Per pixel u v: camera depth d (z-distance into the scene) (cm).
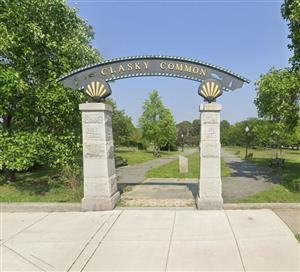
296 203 729
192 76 750
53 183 1106
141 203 803
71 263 445
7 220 658
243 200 833
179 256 459
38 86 992
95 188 733
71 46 1051
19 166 905
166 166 2086
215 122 728
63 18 1098
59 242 526
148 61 762
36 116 1038
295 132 1435
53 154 970
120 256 465
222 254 462
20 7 950
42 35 959
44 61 1007
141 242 519
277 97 1327
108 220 647
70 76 764
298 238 523
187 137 9581
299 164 2161
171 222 625
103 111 732
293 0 1061
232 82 731
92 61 1140
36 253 482
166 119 3812
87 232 574
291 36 1134
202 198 724
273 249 478
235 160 2780
